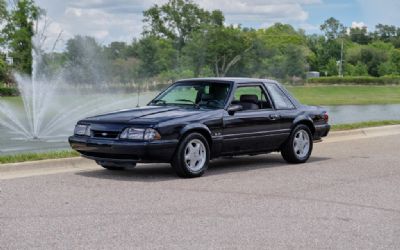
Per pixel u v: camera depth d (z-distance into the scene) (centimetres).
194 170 1012
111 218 724
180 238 639
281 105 1172
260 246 614
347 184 967
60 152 1173
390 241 641
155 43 10062
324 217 743
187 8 11569
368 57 15488
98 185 934
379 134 1803
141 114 1023
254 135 1105
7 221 705
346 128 1805
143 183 956
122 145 966
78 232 659
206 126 1026
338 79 10694
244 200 834
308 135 1212
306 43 16325
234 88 1098
